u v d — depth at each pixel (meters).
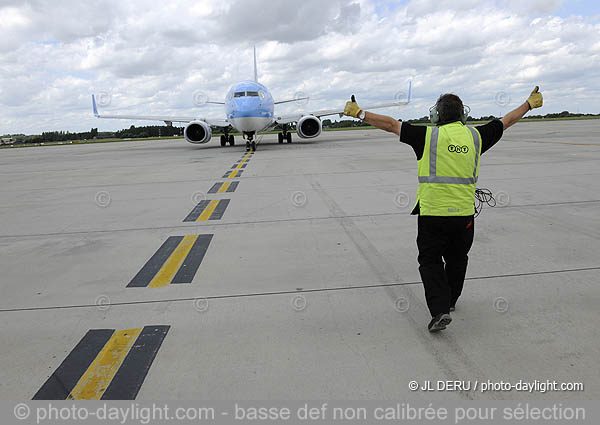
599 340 2.75
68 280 4.20
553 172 9.62
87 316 3.36
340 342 2.85
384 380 2.41
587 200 6.76
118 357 2.75
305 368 2.55
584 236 4.95
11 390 2.44
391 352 2.71
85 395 2.37
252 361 2.64
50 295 3.83
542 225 5.49
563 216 5.88
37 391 2.43
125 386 2.44
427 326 3.04
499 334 2.89
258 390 2.36
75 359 2.74
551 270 3.97
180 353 2.77
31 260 4.88
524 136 23.50
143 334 3.04
